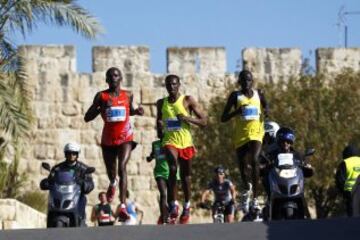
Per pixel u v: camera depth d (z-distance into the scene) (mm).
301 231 46781
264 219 59312
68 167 57406
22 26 81312
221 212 74375
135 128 116812
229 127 111438
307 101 113000
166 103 58344
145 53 118438
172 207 58500
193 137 112500
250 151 60062
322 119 111938
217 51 118938
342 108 113000
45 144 115750
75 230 48781
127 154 57625
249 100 60094
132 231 48156
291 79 115312
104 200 80938
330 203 109875
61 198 55906
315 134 111000
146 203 116062
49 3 80938
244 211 61438
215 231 47562
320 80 114625
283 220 50000
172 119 58031
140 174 116188
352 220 48781
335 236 45500
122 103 57875
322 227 47406
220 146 111188
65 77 116938
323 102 113000
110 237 47000
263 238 45719
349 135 111625
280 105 112438
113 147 57938
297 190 55312
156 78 118250
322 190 109938
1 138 88750
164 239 46281
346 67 118250
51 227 53625
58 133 116125
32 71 116562
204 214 111375
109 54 118188
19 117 79438
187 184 58719
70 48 117375
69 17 81500
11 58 81750
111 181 58719
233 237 46156
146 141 116812
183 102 58281
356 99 113750
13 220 78438
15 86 81625
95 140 116375
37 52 117000
